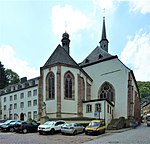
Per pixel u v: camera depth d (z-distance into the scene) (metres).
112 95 53.31
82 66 57.25
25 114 65.12
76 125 30.81
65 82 45.38
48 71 46.25
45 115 43.88
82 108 46.38
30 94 64.69
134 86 60.00
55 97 44.22
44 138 25.30
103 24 70.25
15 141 21.73
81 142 21.59
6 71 94.19
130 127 45.78
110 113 47.41
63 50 48.72
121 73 53.09
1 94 75.56
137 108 64.56
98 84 55.03
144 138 23.09
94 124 30.50
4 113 73.19
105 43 69.00
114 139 23.08
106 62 55.22
